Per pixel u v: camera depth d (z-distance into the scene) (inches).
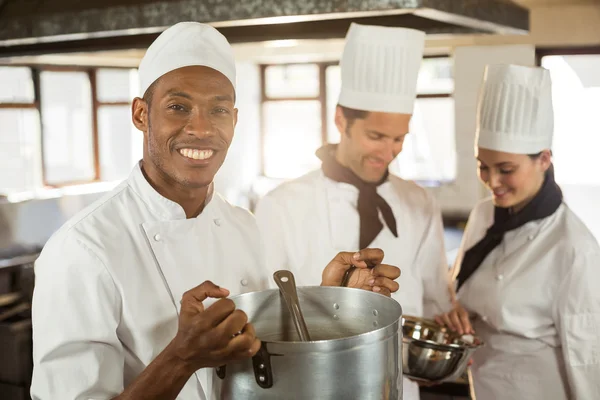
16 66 244.2
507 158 74.2
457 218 264.4
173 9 65.6
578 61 246.4
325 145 76.5
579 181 253.8
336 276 46.6
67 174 267.3
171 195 44.3
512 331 75.7
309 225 73.2
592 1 230.7
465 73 257.6
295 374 32.4
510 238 77.8
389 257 74.3
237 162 314.3
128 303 41.2
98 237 41.3
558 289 72.9
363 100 70.2
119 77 286.8
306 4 60.2
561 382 74.6
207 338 32.3
